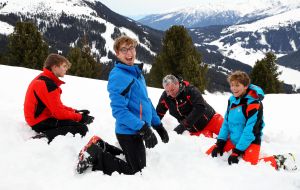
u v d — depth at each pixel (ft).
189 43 89.04
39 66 97.91
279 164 15.46
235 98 16.03
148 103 13.75
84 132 17.60
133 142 13.70
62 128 17.04
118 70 12.90
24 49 97.86
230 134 16.46
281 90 104.83
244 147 15.35
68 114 17.20
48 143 16.47
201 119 19.93
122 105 12.72
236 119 15.93
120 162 13.89
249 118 15.35
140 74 13.55
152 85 90.79
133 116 12.80
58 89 16.78
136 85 13.15
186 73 84.69
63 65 16.84
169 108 20.58
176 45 88.12
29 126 18.04
